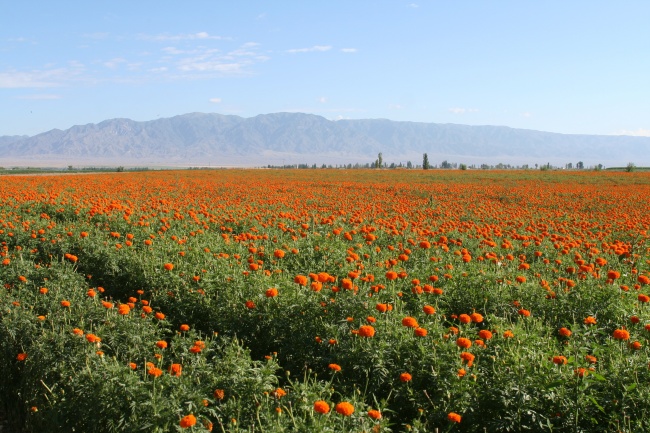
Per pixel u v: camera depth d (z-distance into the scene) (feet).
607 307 25.66
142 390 16.87
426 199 98.43
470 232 49.73
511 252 40.40
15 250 38.34
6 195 71.72
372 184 142.51
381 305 21.98
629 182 166.40
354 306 23.21
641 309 24.67
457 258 34.99
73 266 36.45
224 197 86.33
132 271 33.86
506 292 27.94
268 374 18.31
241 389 17.53
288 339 23.34
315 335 22.90
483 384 18.49
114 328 23.38
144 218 49.37
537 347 20.53
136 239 41.93
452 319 26.91
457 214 70.03
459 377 18.20
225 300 26.96
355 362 20.24
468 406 17.75
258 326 24.57
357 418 15.66
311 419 15.43
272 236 43.57
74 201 63.57
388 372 19.47
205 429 15.55
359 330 19.85
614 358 19.65
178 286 29.99
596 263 32.27
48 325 23.94
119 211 54.13
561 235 49.96
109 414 16.93
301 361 22.30
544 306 26.81
